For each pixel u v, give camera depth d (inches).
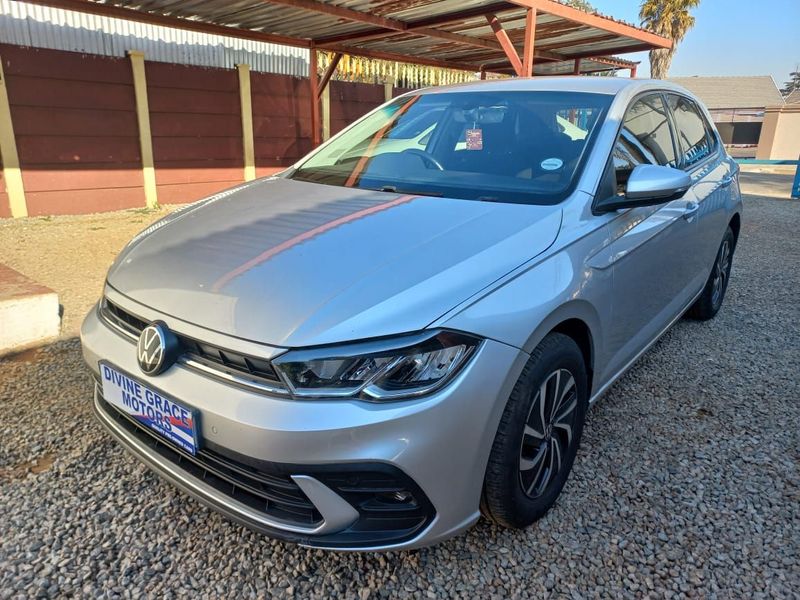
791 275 236.7
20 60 319.9
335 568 80.9
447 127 119.8
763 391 133.4
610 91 116.7
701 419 121.0
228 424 68.2
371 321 67.7
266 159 448.1
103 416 90.8
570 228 88.4
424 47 409.4
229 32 343.3
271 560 82.0
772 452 109.7
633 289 105.9
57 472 99.6
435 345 68.3
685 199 128.6
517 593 77.4
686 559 83.4
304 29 352.2
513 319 74.4
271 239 86.0
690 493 97.5
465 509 74.2
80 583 77.4
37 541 84.2
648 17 1254.3
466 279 73.8
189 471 78.3
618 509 93.4
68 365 139.9
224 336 70.1
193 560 81.8
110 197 367.9
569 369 88.0
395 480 67.8
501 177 102.1
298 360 66.2
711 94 1932.8
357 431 65.4
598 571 81.1
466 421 70.3
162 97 380.2
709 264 160.6
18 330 148.2
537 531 88.4
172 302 77.5
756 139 1482.5
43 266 234.2
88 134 351.3
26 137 328.5
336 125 503.5
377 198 99.2
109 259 248.2
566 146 104.7
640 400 128.4
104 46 355.9
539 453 84.8
